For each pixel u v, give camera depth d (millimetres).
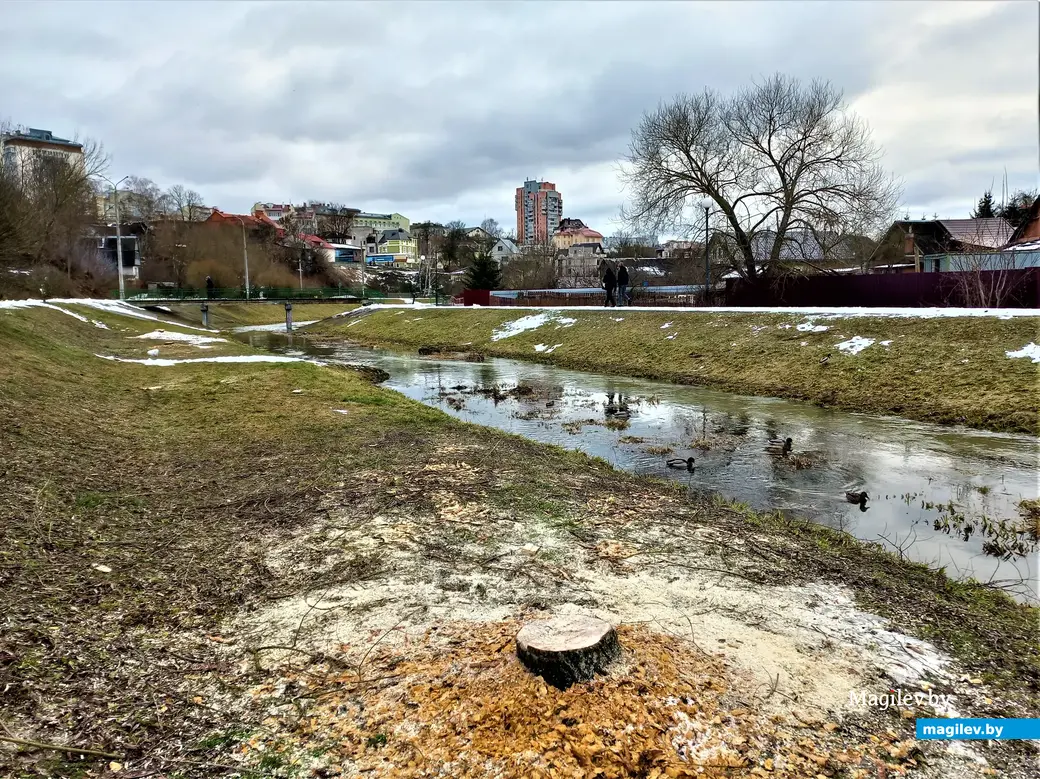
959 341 13234
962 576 5133
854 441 9906
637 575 4602
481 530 5445
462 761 2633
